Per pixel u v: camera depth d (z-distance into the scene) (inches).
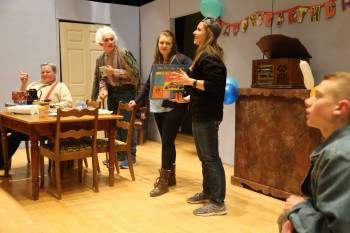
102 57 162.4
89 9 233.1
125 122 146.9
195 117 105.3
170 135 127.1
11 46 209.5
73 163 164.7
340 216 37.0
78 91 235.0
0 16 204.8
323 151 40.9
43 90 160.1
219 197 110.0
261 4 154.9
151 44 244.5
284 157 122.8
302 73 115.0
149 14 243.8
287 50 127.6
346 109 41.1
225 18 175.5
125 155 168.2
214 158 108.0
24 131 127.4
